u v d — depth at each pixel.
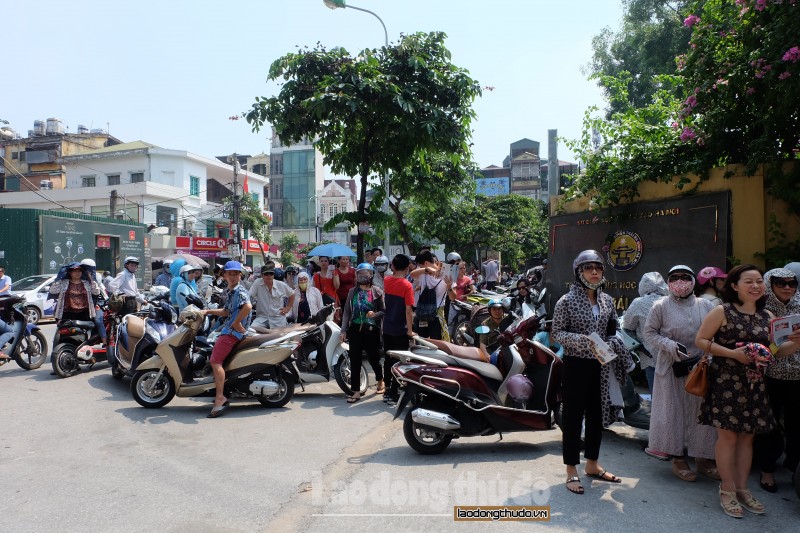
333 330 7.68
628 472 4.76
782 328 3.84
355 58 11.08
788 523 3.77
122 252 28.09
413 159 12.24
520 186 60.19
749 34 6.97
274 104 10.95
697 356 4.50
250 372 6.86
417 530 3.68
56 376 8.80
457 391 5.23
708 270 5.32
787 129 6.92
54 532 3.66
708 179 7.72
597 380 4.36
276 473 4.74
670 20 20.28
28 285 17.91
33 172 46.09
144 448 5.42
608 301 4.43
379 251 10.79
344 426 6.19
